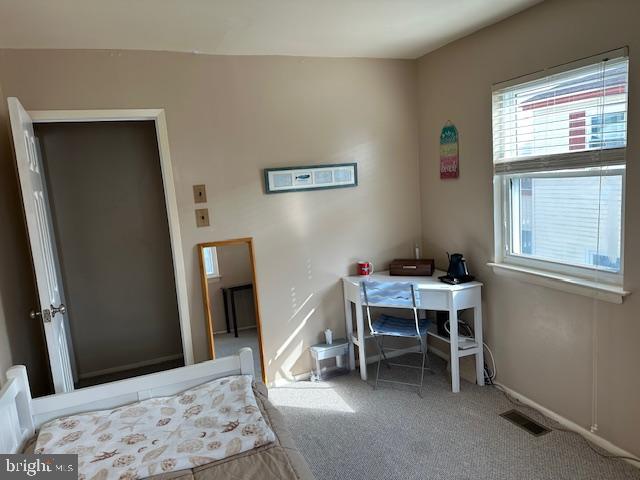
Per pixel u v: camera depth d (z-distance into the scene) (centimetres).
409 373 339
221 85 300
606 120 219
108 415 201
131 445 179
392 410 288
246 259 317
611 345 226
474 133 303
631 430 221
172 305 396
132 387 214
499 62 276
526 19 254
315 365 341
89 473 163
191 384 225
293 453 175
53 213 354
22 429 193
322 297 343
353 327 360
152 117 285
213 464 168
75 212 361
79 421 197
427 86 345
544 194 264
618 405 226
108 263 373
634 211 208
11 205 258
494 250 297
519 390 289
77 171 359
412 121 360
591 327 235
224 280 311
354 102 340
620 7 205
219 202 305
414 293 296
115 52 272
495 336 304
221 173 304
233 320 316
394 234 364
